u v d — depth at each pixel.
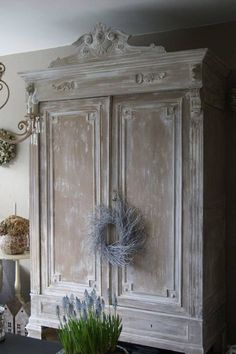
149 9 2.73
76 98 2.80
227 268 2.97
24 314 3.17
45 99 2.89
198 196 2.49
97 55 2.70
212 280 2.68
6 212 3.81
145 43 3.20
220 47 2.96
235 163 2.92
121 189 2.69
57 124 2.88
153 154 2.60
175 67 2.49
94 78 2.72
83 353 1.59
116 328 1.66
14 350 1.83
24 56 3.71
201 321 2.48
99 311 1.65
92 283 2.79
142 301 2.64
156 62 2.52
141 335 2.64
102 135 2.73
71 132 2.84
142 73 2.59
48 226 2.93
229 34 2.93
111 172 2.71
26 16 2.85
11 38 3.33
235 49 2.91
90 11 2.76
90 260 2.79
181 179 2.53
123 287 2.70
